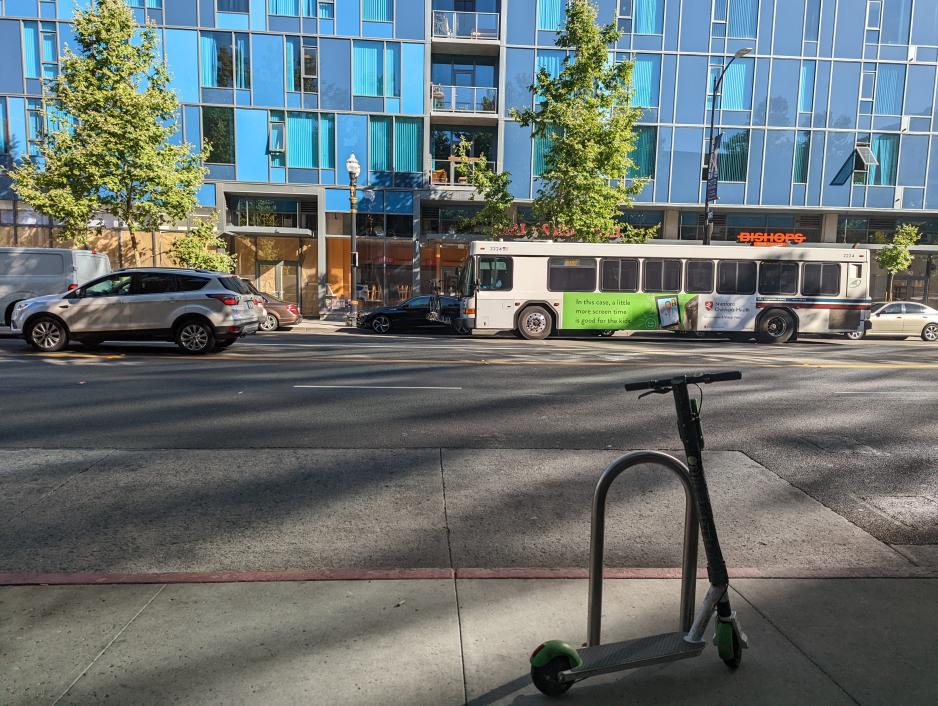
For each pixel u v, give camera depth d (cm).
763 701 243
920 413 813
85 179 2061
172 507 461
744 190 2856
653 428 709
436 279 2933
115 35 2059
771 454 621
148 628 287
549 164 2345
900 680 256
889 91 2831
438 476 536
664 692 248
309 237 2897
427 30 2758
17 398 826
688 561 269
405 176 2822
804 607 314
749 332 1909
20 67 2591
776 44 2798
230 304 1305
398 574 342
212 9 2669
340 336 1916
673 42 2789
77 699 237
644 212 2945
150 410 764
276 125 2753
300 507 464
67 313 1274
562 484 521
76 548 392
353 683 249
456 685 249
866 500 500
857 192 2869
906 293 3047
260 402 816
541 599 319
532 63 2794
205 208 2741
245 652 269
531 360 1267
